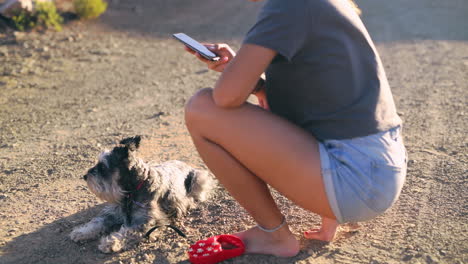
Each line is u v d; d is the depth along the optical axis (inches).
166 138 227.1
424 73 348.5
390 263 116.2
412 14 616.1
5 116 269.4
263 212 114.9
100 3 546.0
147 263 123.9
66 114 274.2
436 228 132.3
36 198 165.2
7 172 189.2
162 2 677.9
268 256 120.0
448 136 213.3
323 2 95.7
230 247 121.6
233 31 550.6
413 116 248.5
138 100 301.7
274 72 105.2
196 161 197.0
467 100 272.1
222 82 99.5
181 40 119.6
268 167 104.6
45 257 128.2
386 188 103.3
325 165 101.2
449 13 615.2
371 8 663.1
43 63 382.6
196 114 107.1
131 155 139.6
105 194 139.9
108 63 396.8
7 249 131.9
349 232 133.5
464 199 148.9
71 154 208.8
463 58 389.4
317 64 98.7
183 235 134.6
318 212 108.0
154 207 143.0
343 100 100.7
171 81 348.5
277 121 103.9
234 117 104.0
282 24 94.2
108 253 129.5
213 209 156.6
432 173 171.6
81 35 479.2
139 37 502.3
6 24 458.9
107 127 248.4
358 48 100.5
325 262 117.6
